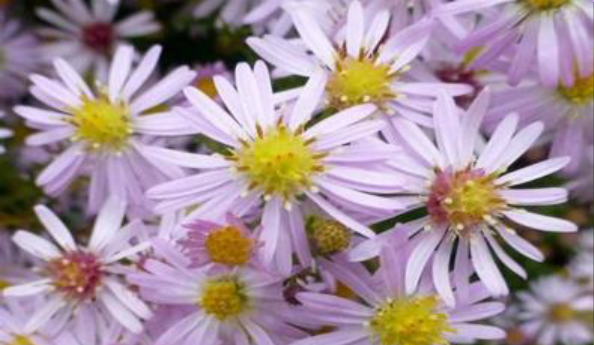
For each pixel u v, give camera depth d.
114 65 0.25
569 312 0.29
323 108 0.23
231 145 0.23
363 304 0.23
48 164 0.26
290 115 0.23
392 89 0.24
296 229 0.22
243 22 0.26
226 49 0.28
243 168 0.23
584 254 0.29
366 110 0.23
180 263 0.23
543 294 0.29
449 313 0.23
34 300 0.24
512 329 0.29
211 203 0.22
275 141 0.23
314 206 0.23
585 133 0.25
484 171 0.23
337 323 0.23
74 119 0.24
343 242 0.22
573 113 0.25
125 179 0.24
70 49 0.29
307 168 0.22
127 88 0.25
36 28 0.29
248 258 0.22
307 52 0.24
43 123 0.25
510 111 0.25
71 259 0.24
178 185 0.22
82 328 0.24
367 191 0.22
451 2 0.24
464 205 0.23
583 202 0.27
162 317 0.23
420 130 0.23
